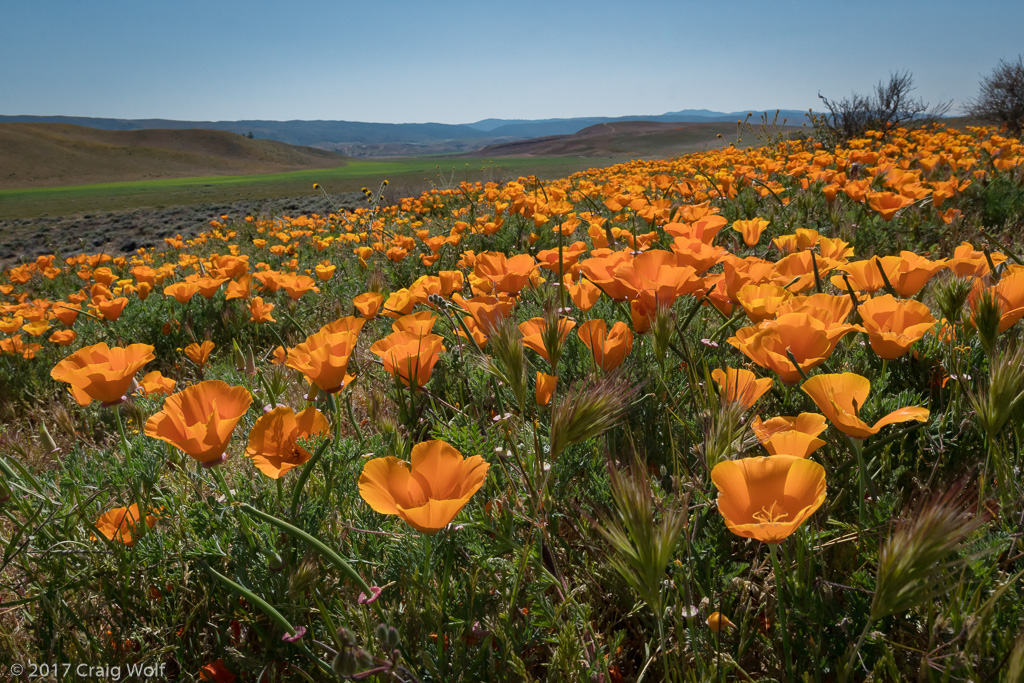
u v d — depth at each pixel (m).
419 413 2.09
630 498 0.94
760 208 5.85
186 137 135.75
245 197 35.69
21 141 92.56
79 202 37.94
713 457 1.23
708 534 1.31
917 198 4.43
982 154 7.79
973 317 1.52
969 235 4.36
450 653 1.27
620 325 1.71
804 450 1.11
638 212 4.46
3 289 7.46
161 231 19.28
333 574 1.34
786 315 1.36
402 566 1.32
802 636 1.17
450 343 2.60
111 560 1.47
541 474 1.48
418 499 1.20
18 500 1.73
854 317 2.07
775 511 1.02
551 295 1.67
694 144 110.25
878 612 0.89
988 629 1.04
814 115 16.09
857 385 1.19
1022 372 1.24
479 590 1.35
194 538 1.43
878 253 4.39
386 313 2.56
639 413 1.86
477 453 1.66
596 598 1.48
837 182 5.56
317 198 27.81
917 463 1.53
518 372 1.42
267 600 1.24
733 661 1.12
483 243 5.84
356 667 0.90
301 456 1.39
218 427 1.32
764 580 1.24
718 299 2.12
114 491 1.71
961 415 1.65
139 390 1.90
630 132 195.12
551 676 1.25
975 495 1.43
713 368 2.04
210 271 5.46
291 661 1.27
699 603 1.21
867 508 1.36
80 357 1.79
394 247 5.43
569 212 5.65
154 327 5.00
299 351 1.59
